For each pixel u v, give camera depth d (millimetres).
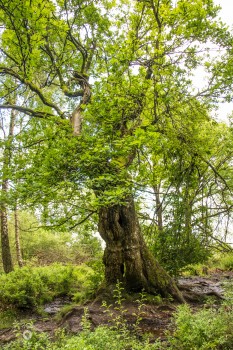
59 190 6422
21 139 8891
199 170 10320
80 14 9445
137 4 8414
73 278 12406
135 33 8008
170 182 10148
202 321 4758
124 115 7039
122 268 8547
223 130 12547
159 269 8711
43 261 21516
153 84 7098
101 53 9531
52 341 6098
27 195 6332
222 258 16406
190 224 9516
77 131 8445
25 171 7152
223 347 4539
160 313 7465
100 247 21016
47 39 9172
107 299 8133
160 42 7156
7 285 10328
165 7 7094
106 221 8570
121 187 5988
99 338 4531
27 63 7148
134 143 5688
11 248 20500
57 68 9352
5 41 7000
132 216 8664
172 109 7941
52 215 8414
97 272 10008
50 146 7281
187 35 7117
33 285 10672
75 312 7543
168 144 8391
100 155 5918
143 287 8445
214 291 9703
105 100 6402
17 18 6305
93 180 5578
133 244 8570
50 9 6883
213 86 8305
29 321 8539
